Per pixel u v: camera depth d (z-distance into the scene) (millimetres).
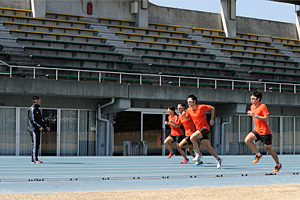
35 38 33562
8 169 12945
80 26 36969
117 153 28062
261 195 7695
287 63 40469
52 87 24531
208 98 28219
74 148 27172
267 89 35781
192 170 13289
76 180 10078
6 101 25562
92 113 27734
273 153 12531
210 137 30656
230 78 35031
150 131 28922
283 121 32844
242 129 31688
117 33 37250
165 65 34000
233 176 11398
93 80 30719
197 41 40000
